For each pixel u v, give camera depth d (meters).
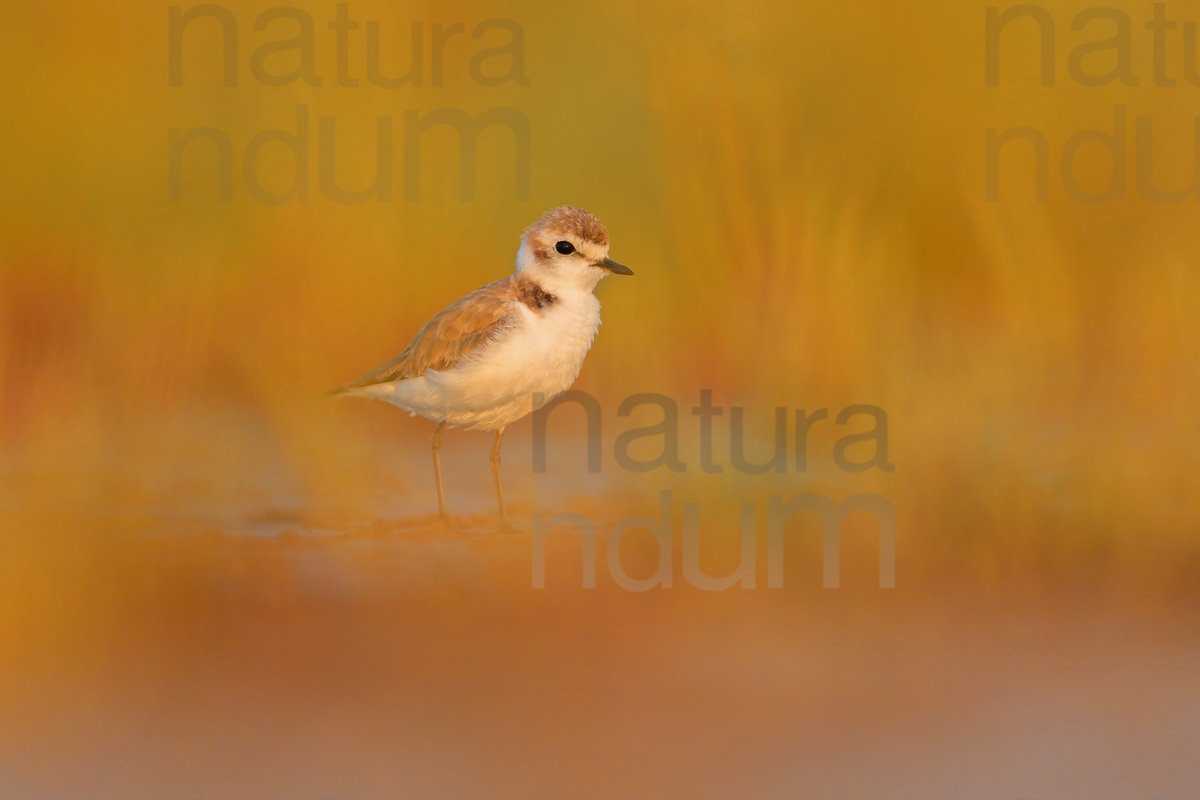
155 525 8.61
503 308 9.58
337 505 9.27
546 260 9.70
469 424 9.72
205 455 10.45
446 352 9.51
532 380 9.59
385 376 9.79
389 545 8.28
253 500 9.34
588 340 9.91
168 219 14.28
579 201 14.99
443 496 9.38
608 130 15.15
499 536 8.50
